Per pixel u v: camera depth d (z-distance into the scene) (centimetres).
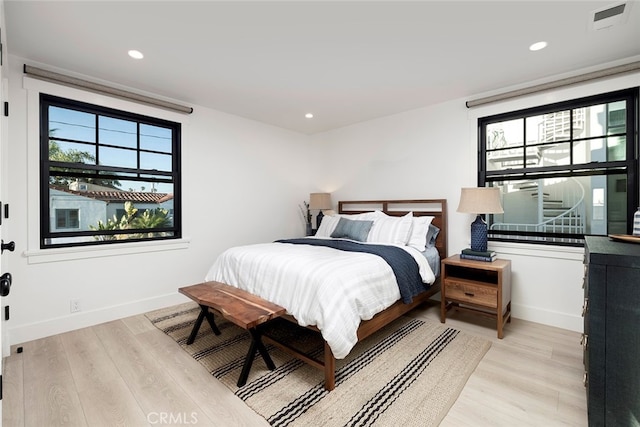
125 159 310
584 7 183
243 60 249
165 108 326
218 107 363
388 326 283
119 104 295
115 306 296
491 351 235
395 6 183
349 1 179
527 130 302
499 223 318
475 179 323
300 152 481
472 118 324
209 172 367
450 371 206
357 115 394
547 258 283
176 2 179
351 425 158
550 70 267
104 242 292
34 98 251
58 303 265
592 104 267
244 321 185
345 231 354
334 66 260
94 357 225
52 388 188
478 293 269
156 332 269
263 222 427
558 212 287
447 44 225
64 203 276
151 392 185
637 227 182
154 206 331
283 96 328
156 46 228
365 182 421
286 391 186
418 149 367
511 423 159
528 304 294
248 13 189
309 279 206
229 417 164
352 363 218
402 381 196
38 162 254
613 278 128
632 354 125
